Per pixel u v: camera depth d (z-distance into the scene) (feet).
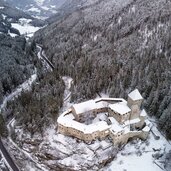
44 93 460.55
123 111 370.53
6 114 437.17
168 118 395.14
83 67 547.49
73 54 647.56
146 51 574.56
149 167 350.43
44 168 363.56
